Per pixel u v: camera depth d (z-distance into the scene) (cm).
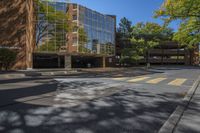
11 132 652
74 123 751
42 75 2912
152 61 8969
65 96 1242
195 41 2406
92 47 5469
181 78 2734
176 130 726
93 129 699
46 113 860
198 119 851
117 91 1489
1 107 934
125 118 832
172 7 1884
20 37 3919
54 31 4491
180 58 9325
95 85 1808
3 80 2094
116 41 7356
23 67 3912
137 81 2253
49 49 4416
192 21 2139
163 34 7762
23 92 1345
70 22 4734
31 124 727
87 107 981
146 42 6831
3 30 3869
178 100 1212
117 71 4200
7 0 3888
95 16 5603
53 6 4478
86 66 5725
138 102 1130
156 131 704
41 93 1321
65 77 2658
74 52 4803
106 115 861
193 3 1770
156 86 1839
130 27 7375
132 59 6650
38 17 4331
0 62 3472
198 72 4253
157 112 938
